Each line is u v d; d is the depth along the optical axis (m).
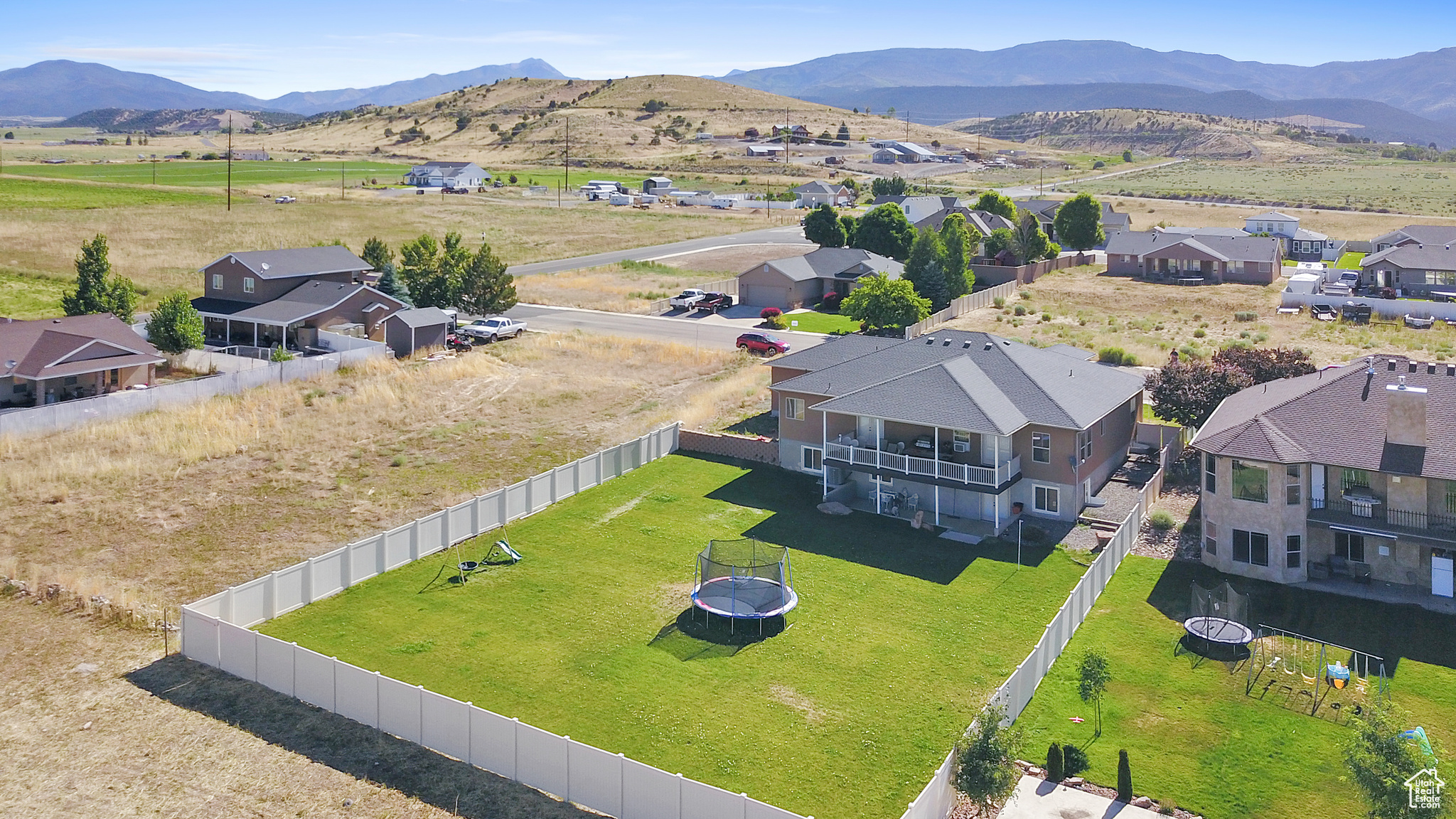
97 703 31.88
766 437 59.06
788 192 199.75
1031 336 84.62
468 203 181.38
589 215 171.50
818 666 34.16
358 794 27.56
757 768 28.44
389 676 33.28
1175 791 27.45
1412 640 35.53
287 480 52.59
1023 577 41.25
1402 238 113.12
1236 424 42.28
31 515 47.22
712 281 115.06
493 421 63.75
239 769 28.64
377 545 41.31
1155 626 37.06
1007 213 143.25
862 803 26.91
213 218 144.50
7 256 108.81
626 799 26.28
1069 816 26.42
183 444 56.78
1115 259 115.44
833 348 59.72
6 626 36.84
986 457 47.91
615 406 67.44
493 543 44.62
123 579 40.91
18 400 62.78
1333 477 40.06
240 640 33.34
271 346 80.94
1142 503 46.09
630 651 35.12
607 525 46.84
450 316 88.81
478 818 26.59
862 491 50.75
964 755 26.30
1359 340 79.50
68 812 26.80
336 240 136.50
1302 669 33.81
